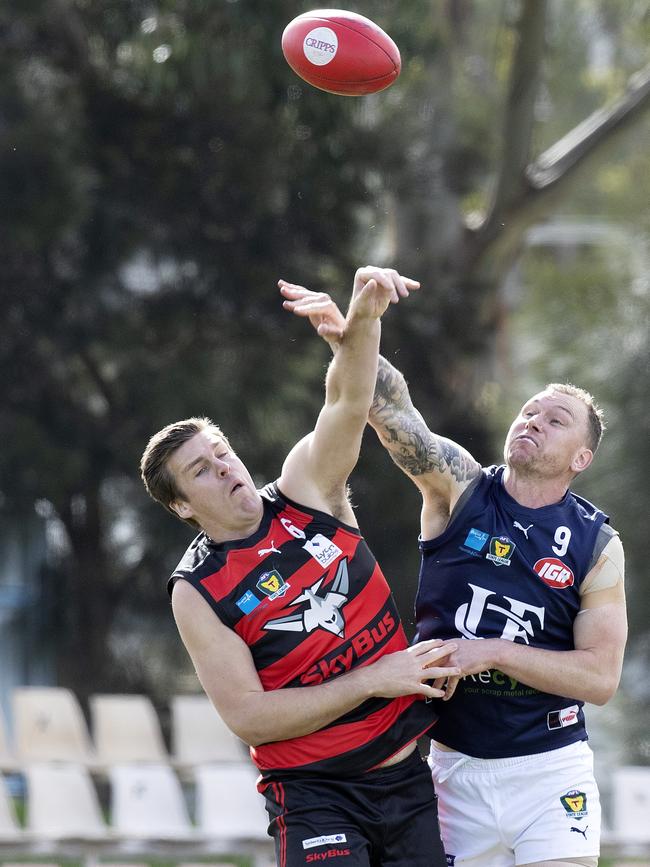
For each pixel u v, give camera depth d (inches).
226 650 474.9
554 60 2404.0
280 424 1800.0
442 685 500.4
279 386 1750.7
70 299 1690.5
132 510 1812.3
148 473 493.7
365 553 494.6
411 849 493.0
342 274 1851.6
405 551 1692.9
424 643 486.3
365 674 473.1
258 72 1664.6
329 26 544.1
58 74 1774.1
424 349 1790.1
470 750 515.8
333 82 547.2
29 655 1857.8
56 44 1749.5
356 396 474.9
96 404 1850.4
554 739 513.3
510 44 2130.9
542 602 503.2
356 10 1635.1
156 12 1681.8
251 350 1742.1
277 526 487.8
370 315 464.4
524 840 509.7
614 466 1863.9
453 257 1948.8
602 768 1691.7
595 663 493.7
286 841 478.3
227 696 471.5
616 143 1905.8
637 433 1854.1
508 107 1889.8
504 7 2098.9
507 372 2219.5
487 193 2284.7
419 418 518.9
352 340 468.4
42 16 1710.1
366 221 1923.0
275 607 477.7
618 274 2116.1
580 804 510.9
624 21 2370.8
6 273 1652.3
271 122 1747.0
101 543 1829.5
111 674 1833.2
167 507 498.0
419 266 1876.2
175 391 1672.0
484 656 487.2
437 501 526.9
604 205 2696.9
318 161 1774.1
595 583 504.4
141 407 1679.4
